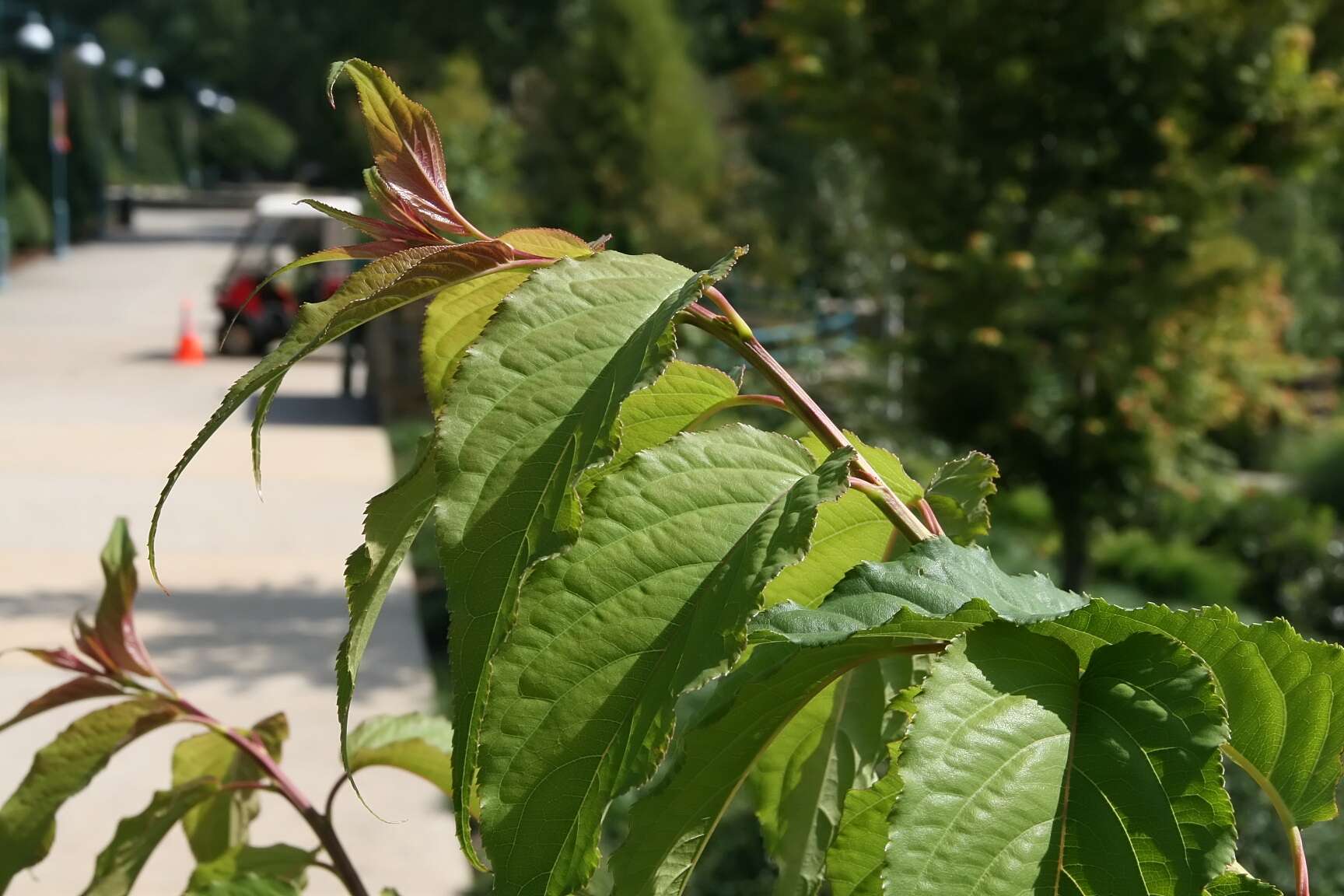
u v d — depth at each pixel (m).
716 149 23.42
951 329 8.04
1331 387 17.91
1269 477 15.01
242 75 70.56
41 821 1.33
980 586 0.70
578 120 21.83
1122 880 0.57
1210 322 8.12
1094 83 7.55
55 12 68.50
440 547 0.64
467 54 23.53
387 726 1.47
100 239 40.72
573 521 0.62
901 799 0.59
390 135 0.86
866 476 0.84
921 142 8.19
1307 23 7.86
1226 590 10.20
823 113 8.48
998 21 7.53
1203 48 7.43
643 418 0.89
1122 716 0.62
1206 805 0.58
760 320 15.81
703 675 0.62
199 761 1.53
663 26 22.28
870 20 8.07
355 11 45.34
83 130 41.44
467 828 0.63
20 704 6.21
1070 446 8.14
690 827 0.79
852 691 1.03
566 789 0.64
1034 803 0.59
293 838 5.09
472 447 0.65
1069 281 7.88
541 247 0.87
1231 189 7.96
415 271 0.79
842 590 0.70
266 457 12.08
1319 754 0.74
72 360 17.47
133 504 10.23
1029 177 8.01
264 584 8.45
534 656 0.66
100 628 1.34
